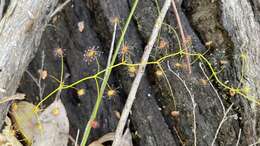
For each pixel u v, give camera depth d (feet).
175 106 1.12
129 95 1.06
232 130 1.11
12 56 1.02
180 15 1.15
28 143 1.09
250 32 1.14
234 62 1.12
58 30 1.17
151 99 1.13
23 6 1.04
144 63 1.07
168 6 1.07
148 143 1.11
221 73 1.13
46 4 1.06
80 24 1.17
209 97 1.12
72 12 1.17
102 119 1.13
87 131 1.06
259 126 1.12
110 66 1.07
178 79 1.12
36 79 1.14
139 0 1.15
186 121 1.12
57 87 1.15
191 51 1.13
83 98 1.14
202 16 1.15
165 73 1.12
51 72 1.15
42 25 1.08
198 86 1.12
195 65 1.13
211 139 1.11
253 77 1.12
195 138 1.08
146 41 1.14
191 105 1.11
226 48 1.13
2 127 1.08
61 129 1.09
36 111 1.09
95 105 1.07
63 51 1.16
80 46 1.16
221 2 1.13
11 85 1.03
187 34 1.14
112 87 1.14
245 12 1.14
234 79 1.12
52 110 1.09
